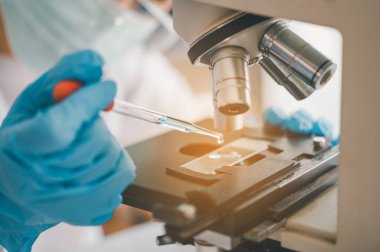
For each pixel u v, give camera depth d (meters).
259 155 1.06
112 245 1.96
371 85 0.73
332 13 0.72
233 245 0.78
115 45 1.89
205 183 0.90
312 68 0.86
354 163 0.76
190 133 1.17
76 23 1.83
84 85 0.81
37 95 0.83
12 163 0.77
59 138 0.74
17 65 1.80
